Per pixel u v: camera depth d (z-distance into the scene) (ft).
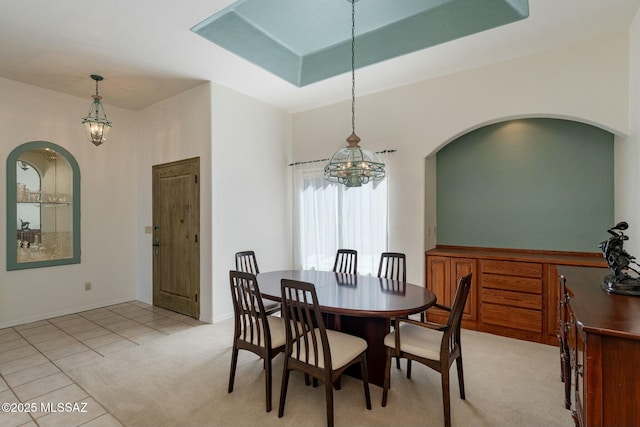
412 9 9.84
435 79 12.58
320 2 9.37
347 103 14.89
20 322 12.57
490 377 8.55
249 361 9.52
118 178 15.53
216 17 8.63
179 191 14.05
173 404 7.36
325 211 15.40
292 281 6.67
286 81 12.81
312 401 7.51
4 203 12.23
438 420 6.79
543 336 10.62
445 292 12.42
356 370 8.60
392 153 13.60
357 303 7.42
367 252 14.07
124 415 6.95
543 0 8.02
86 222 14.47
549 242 12.37
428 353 6.77
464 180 14.03
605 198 11.43
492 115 11.41
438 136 12.53
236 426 6.61
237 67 11.57
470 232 13.91
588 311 4.90
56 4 7.95
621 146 10.30
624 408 4.12
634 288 5.79
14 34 9.28
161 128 14.75
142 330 11.96
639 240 8.44
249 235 14.35
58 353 9.96
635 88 8.83
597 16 8.69
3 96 12.20
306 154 16.25
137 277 16.16
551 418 6.84
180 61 11.07
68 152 13.89
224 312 13.19
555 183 12.25
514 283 11.09
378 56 11.26
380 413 7.03
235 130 13.73
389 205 13.66
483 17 9.31
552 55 10.44
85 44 9.90
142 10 8.26
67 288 13.88
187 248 13.73
